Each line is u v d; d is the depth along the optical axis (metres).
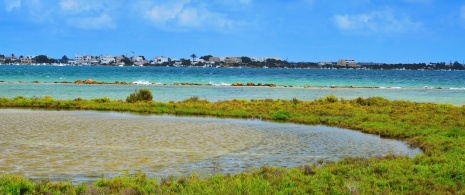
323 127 29.66
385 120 31.58
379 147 21.83
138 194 12.01
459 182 13.38
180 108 39.31
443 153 18.38
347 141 23.56
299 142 22.97
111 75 145.25
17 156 17.39
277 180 13.10
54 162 16.50
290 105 43.50
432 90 87.31
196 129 27.08
